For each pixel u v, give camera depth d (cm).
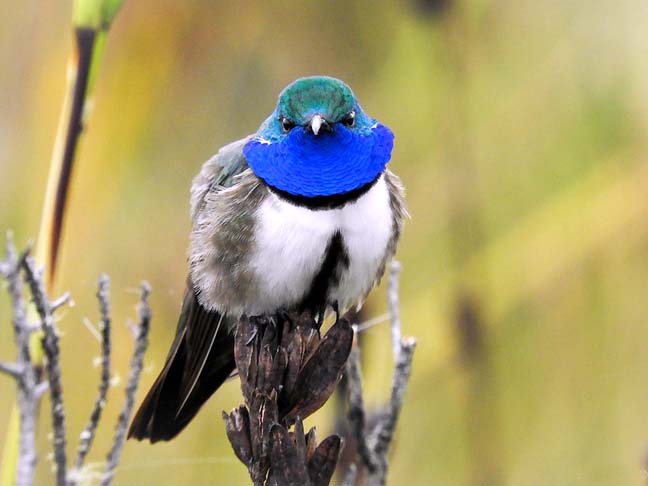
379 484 674
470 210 1083
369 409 779
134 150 1105
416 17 1131
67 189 714
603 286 1099
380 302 1029
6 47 1116
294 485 588
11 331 1041
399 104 1131
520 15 1164
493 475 1048
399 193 857
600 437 1077
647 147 1121
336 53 1176
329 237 818
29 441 496
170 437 837
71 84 717
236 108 1164
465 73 1120
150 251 1087
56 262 709
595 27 1160
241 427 614
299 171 817
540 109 1140
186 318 859
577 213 1107
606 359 1094
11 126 1102
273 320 780
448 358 1059
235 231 827
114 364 1058
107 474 593
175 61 1141
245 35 1178
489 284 1071
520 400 1073
